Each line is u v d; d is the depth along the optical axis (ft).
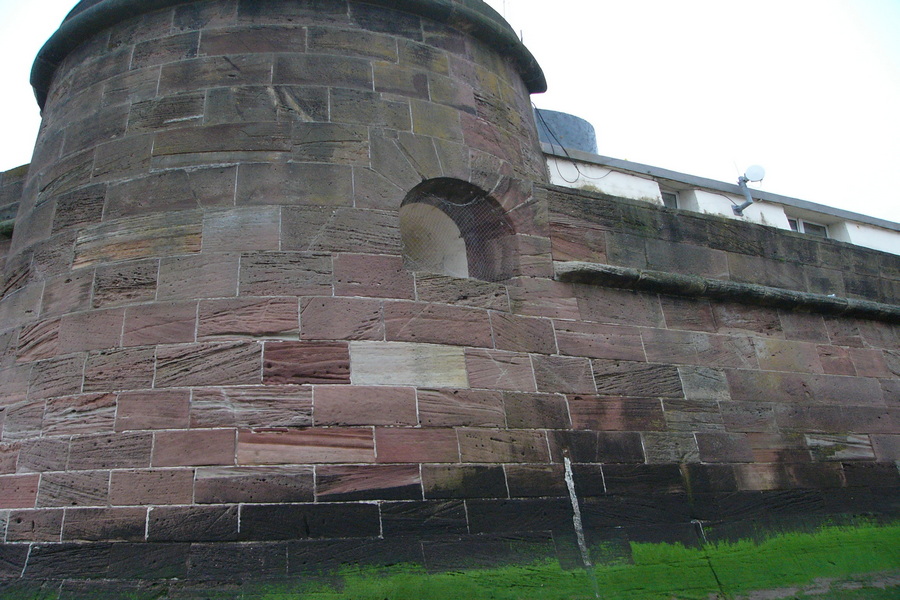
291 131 29.35
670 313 33.68
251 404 24.84
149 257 27.27
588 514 27.40
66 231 28.73
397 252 28.35
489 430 26.91
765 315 36.73
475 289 29.14
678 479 30.07
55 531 23.88
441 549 24.47
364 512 24.18
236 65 30.60
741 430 32.81
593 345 30.86
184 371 25.30
